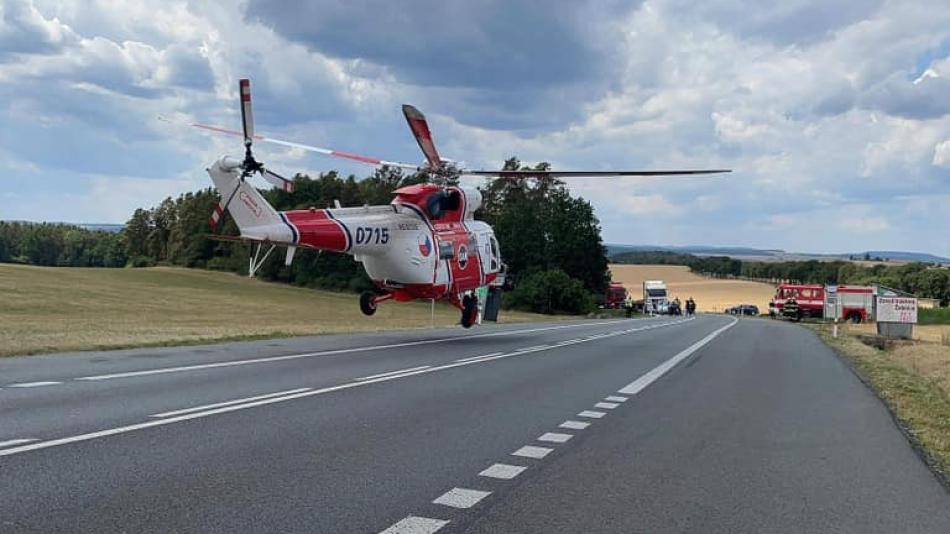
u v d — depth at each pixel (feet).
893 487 22.24
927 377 58.39
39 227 504.43
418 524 17.51
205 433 26.21
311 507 18.47
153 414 29.07
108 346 54.70
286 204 324.19
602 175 67.77
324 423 28.89
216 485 20.01
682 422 32.40
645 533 17.67
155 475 20.74
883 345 108.88
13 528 16.21
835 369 58.03
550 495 20.45
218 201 63.98
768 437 29.53
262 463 22.52
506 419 31.37
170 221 444.96
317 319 123.65
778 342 91.15
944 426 32.65
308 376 41.98
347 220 65.92
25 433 25.07
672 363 58.85
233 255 330.34
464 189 77.71
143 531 16.34
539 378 45.75
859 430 31.40
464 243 75.72
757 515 19.29
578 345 75.20
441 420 30.45
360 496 19.57
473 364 52.06
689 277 481.46
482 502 19.52
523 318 173.47
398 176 334.85
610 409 35.12
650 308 282.77
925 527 18.60
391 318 139.44
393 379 42.11
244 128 62.23
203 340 62.64
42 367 42.34
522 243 313.73
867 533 18.08
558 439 27.73
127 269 297.53
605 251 327.26
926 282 351.46
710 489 21.62
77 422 27.07
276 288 274.16
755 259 602.44
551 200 323.78
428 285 71.26
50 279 209.67
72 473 20.56
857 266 474.90
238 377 40.57
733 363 60.70
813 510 19.83
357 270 285.64
